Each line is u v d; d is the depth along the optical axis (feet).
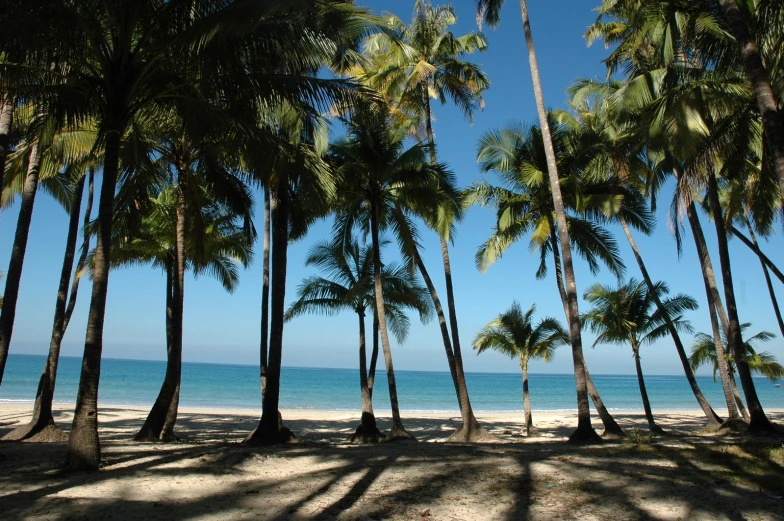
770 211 43.37
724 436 45.19
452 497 21.18
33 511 17.98
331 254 63.26
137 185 39.68
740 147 40.52
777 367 78.38
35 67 26.11
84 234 50.75
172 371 43.06
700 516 18.70
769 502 20.24
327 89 29.01
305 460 28.78
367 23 28.53
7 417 70.95
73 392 144.25
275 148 29.07
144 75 27.48
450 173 51.06
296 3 23.00
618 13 56.34
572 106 66.95
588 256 58.95
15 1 23.02
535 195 55.36
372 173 49.78
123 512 18.29
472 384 350.23
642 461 27.89
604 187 55.62
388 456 30.32
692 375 60.08
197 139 30.27
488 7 51.26
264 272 51.60
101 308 25.88
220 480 23.53
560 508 19.70
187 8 26.45
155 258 61.26
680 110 35.01
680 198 41.50
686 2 39.11
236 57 26.96
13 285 32.94
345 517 18.54
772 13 31.09
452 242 59.26
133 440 41.11
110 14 25.70
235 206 44.04
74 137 38.47
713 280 59.36
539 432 67.15
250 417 85.87
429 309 63.77
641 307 66.39
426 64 54.44
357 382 310.24
